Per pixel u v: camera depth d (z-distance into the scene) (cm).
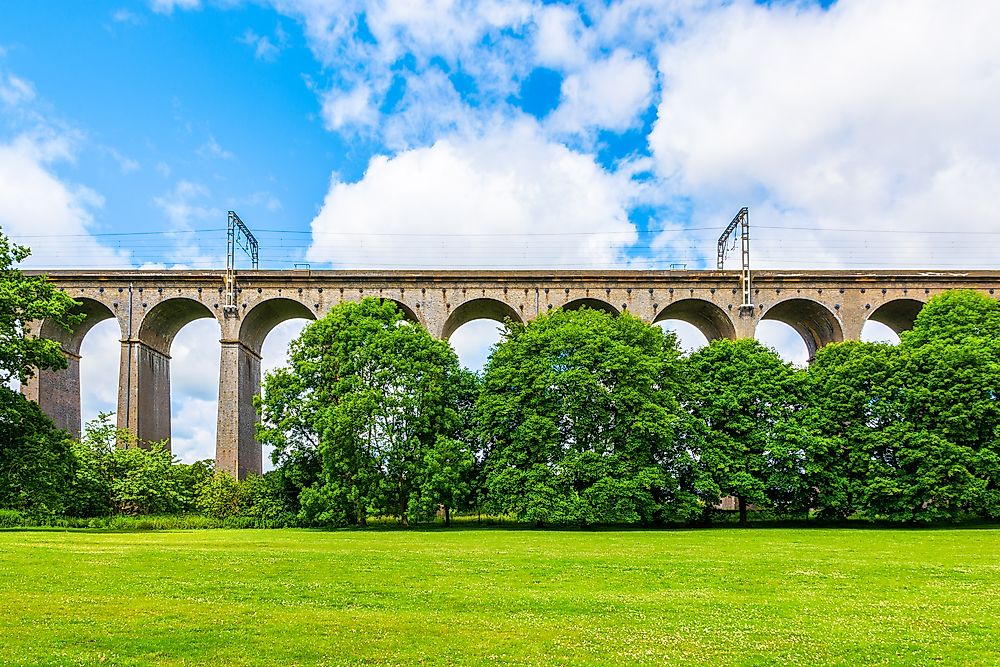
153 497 4819
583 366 4384
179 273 5638
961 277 5762
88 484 4469
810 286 5772
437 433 4506
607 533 3791
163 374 6062
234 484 4784
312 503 4272
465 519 5041
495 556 2633
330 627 1485
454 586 2000
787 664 1268
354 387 4434
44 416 4012
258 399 4697
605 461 4178
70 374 5978
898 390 4459
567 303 5819
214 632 1429
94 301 5656
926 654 1332
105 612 1579
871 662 1286
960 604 1791
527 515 4112
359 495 4300
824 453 4428
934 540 3347
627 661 1273
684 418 4462
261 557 2502
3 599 1689
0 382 3922
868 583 2100
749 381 4628
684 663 1266
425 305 5769
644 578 2170
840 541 3312
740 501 4544
